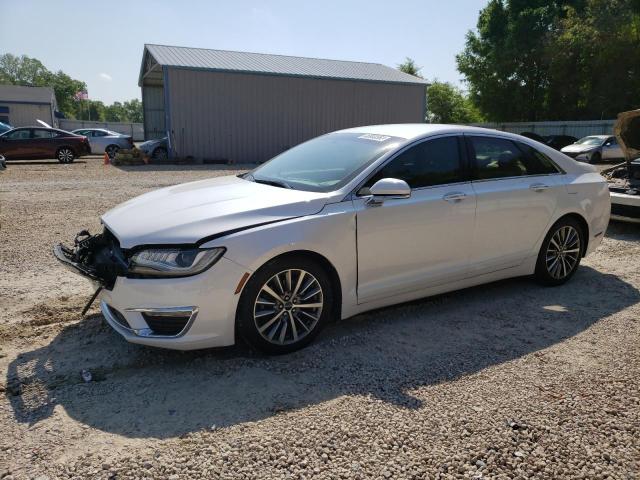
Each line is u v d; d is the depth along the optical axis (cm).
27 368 333
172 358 351
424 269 414
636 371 341
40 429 269
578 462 251
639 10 3306
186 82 2216
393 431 271
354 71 2678
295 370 337
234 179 455
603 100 3425
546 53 3506
